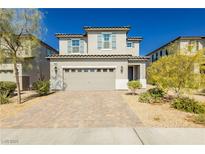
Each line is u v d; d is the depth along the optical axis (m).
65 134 5.69
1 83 14.46
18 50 12.80
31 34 11.81
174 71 10.38
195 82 9.78
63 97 13.86
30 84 20.47
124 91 17.91
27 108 9.83
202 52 10.01
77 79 18.66
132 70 23.84
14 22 11.17
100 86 18.70
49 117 7.84
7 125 6.67
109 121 7.13
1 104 11.09
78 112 8.77
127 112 8.66
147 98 11.36
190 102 9.12
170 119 7.34
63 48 21.89
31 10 11.43
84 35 21.64
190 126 6.41
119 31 20.41
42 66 23.20
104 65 18.62
